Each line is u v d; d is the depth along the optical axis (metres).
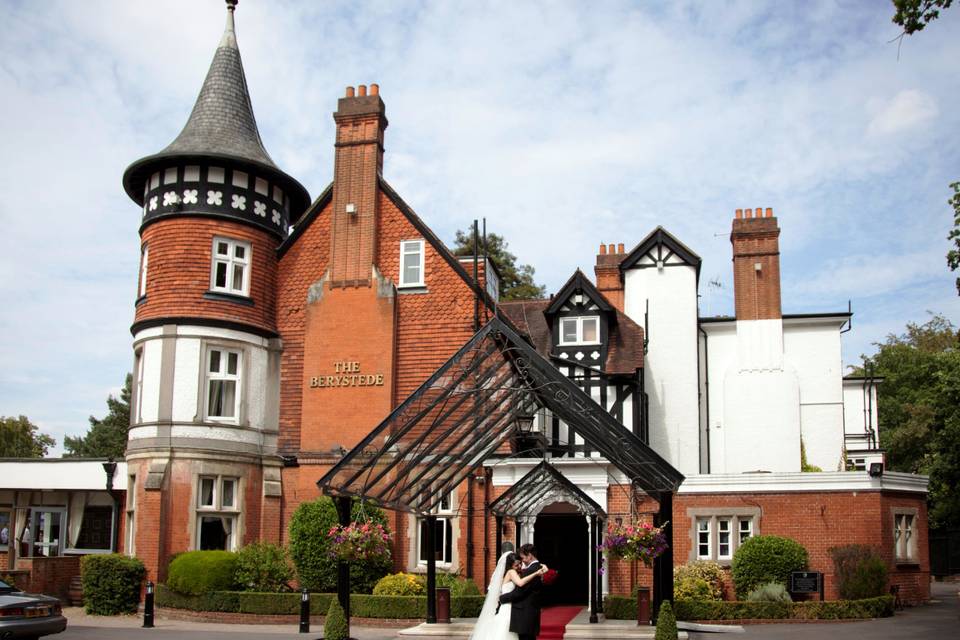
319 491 23.58
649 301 30.97
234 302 23.94
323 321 24.55
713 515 23.48
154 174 24.59
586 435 16.06
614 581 22.52
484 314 23.91
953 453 31.39
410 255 24.67
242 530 23.05
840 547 22.20
